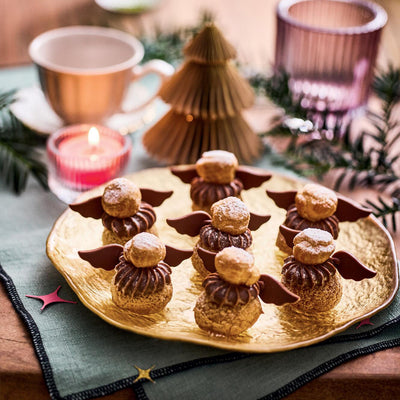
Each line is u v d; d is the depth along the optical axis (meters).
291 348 0.53
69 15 1.04
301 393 0.56
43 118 0.80
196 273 0.61
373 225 0.65
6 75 0.89
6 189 0.72
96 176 0.71
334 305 0.58
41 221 0.68
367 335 0.57
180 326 0.56
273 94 0.78
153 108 0.84
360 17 0.86
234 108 0.73
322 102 0.83
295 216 0.63
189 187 0.71
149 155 0.77
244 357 0.56
